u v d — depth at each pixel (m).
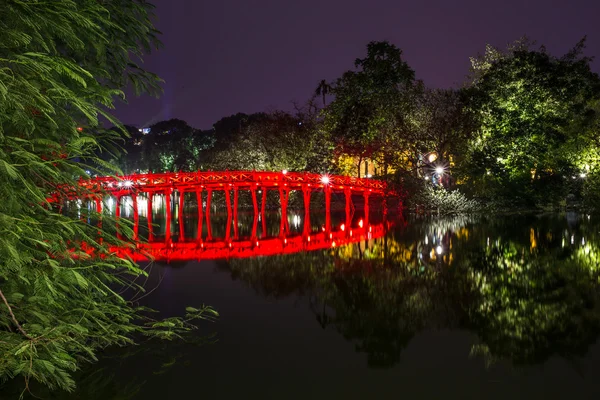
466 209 36.75
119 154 5.75
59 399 5.69
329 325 8.52
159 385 6.03
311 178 34.47
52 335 4.94
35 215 4.92
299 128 49.28
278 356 7.00
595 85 38.00
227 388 5.88
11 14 4.01
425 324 8.55
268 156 50.78
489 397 5.57
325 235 23.89
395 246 19.08
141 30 6.20
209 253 18.14
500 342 7.51
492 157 38.44
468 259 15.57
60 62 4.25
